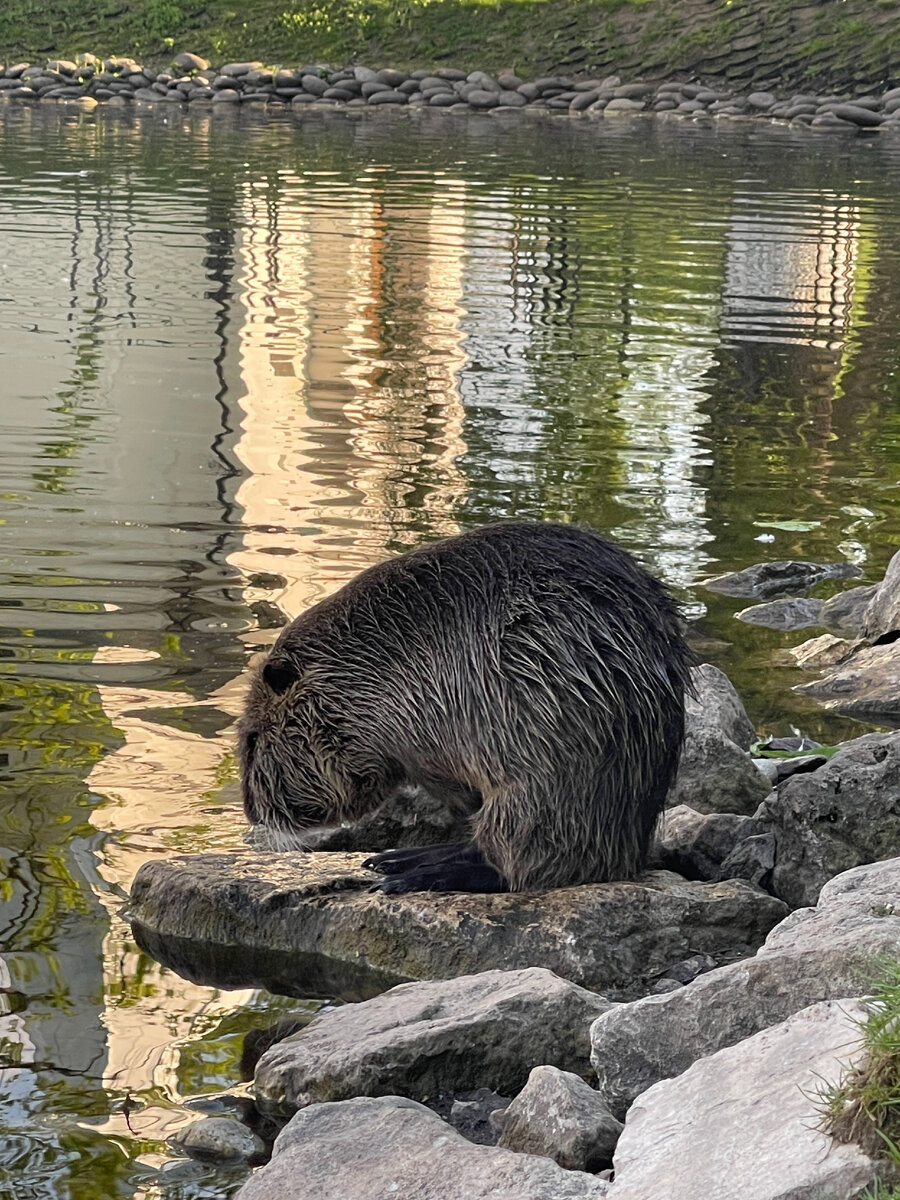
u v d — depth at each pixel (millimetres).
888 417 9969
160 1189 3186
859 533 7840
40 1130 3383
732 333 12102
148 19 31812
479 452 8914
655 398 10242
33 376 10234
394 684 4457
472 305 12797
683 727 4512
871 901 3768
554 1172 2928
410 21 30906
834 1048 2926
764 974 3420
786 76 27797
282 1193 3027
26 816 4809
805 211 17625
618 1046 3414
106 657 5938
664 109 27609
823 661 6355
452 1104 3529
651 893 4301
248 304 12562
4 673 5777
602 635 4348
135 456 8609
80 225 15766
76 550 7098
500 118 27250
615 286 13648
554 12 30594
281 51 30859
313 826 4664
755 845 4668
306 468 8492
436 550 4570
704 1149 2801
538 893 4371
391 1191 2971
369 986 4191
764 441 9383
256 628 6219
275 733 4586
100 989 4008
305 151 22375
